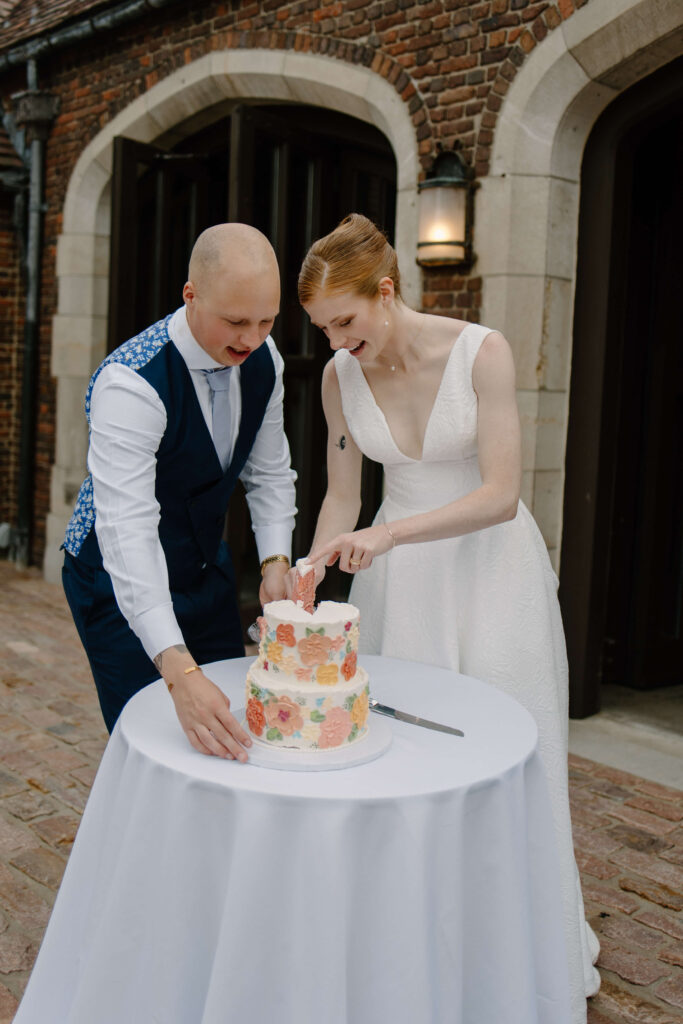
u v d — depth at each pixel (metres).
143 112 6.09
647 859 3.12
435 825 1.48
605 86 3.95
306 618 1.61
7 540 7.71
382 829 1.46
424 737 1.74
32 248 7.15
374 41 4.69
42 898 2.74
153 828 1.55
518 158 4.10
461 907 1.52
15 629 5.72
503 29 4.10
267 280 1.73
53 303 7.11
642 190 4.64
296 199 5.43
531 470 4.20
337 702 1.61
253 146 4.91
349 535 1.91
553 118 4.01
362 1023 1.47
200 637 2.31
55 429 7.16
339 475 2.33
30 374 7.32
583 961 2.20
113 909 1.56
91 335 6.83
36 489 7.47
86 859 1.73
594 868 3.05
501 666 2.14
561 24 3.87
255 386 2.18
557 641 2.28
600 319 4.20
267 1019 1.45
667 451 4.82
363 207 5.66
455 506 1.97
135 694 1.99
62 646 5.41
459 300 4.36
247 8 5.33
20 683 4.71
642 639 4.88
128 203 5.68
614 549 4.88
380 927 1.46
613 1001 2.37
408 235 4.58
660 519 4.84
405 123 4.56
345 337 1.95
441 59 4.37
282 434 2.40
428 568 2.20
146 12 5.88
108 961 1.55
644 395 4.77
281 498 2.40
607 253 4.16
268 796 1.45
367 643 2.33
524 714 1.87
